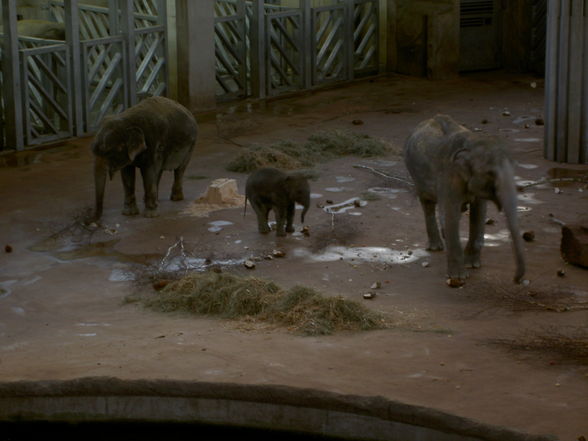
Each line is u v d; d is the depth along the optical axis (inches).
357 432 279.1
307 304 358.3
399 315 362.9
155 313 374.0
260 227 471.8
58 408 298.0
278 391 285.0
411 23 890.1
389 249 448.8
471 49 914.7
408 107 780.0
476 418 259.9
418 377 291.6
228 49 796.0
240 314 366.3
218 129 697.0
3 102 656.4
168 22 754.2
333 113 762.2
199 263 432.5
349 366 302.8
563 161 597.9
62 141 677.9
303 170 590.9
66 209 520.1
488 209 505.4
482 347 319.0
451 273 401.7
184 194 546.6
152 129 490.6
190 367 303.0
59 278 417.1
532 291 388.2
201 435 294.0
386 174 579.8
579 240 413.4
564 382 283.9
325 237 465.7
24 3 895.1
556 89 591.2
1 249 456.8
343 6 861.8
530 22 902.4
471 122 720.3
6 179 582.9
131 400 295.3
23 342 341.4
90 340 338.6
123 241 466.9
